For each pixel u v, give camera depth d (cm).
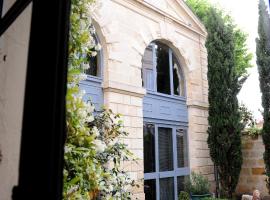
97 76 775
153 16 948
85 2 211
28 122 73
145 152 875
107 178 237
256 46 1034
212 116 1038
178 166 993
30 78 75
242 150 1080
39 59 75
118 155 291
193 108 1054
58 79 76
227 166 1000
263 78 1007
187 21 1094
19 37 119
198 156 1035
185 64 1066
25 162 71
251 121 1113
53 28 77
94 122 322
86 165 186
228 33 1077
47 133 71
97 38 783
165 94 973
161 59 1005
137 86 842
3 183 116
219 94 1029
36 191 69
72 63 195
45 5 78
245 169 1070
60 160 72
